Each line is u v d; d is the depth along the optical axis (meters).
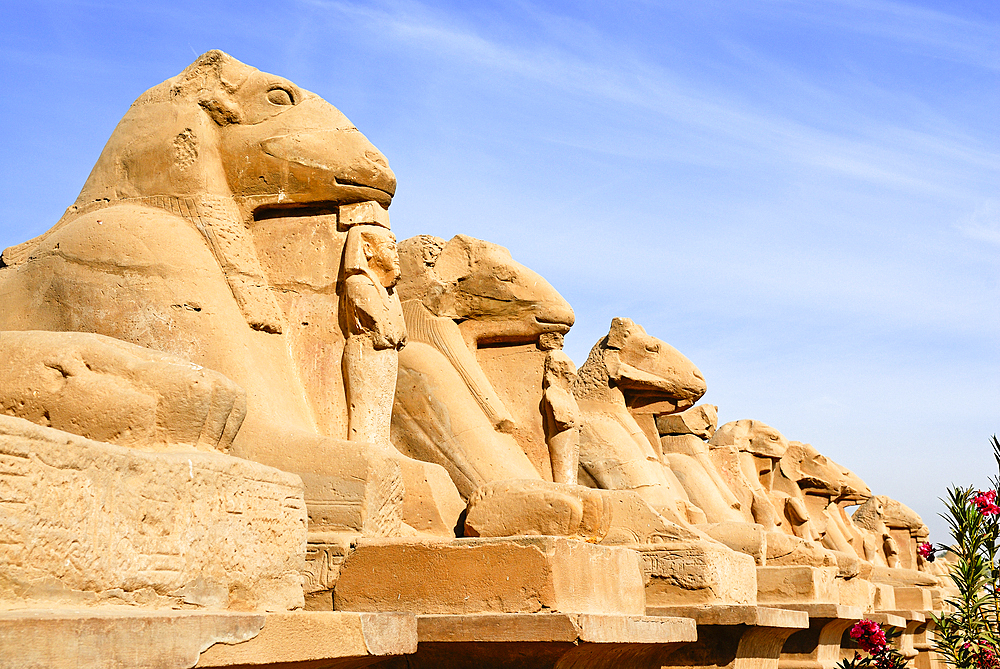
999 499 7.83
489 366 8.78
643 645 4.96
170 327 5.50
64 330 5.63
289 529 4.03
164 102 6.24
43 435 2.95
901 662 8.12
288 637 3.43
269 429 5.22
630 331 10.56
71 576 2.99
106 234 5.72
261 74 6.30
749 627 6.55
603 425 10.03
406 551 4.61
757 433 14.91
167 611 3.21
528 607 4.35
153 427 3.62
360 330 6.11
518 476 7.83
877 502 19.78
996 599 7.85
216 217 5.97
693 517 9.67
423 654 4.51
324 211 6.36
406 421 8.05
